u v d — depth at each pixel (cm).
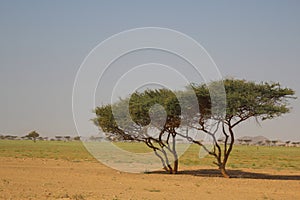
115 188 2241
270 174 3556
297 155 8600
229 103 2945
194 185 2478
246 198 1966
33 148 8850
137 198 1880
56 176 2806
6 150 7450
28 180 2519
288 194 2145
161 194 2042
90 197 1877
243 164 5078
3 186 2194
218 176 3225
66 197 1861
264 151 10800
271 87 3003
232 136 3105
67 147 9981
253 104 2927
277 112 2952
